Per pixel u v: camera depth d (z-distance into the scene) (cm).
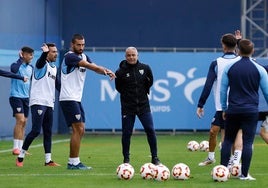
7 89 7319
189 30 9588
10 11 7831
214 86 4444
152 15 9606
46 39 8881
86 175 3922
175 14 9606
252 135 3572
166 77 7888
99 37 9612
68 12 9538
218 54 7831
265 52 9019
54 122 8231
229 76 3544
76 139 4225
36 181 3659
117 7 9612
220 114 4406
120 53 7925
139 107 4206
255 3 9306
